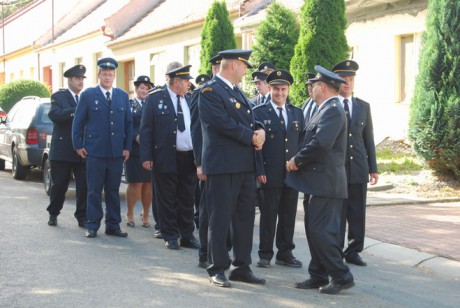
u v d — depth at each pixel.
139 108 9.94
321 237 6.23
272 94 7.54
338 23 14.27
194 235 9.24
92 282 6.51
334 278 6.29
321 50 14.18
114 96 9.07
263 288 6.46
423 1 15.51
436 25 11.88
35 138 13.29
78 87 9.59
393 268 7.36
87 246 8.21
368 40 17.31
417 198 11.24
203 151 6.60
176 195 8.38
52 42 37.22
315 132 6.32
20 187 13.56
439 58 11.75
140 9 30.00
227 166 6.43
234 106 6.49
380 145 16.34
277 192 7.39
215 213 6.51
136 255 7.80
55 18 41.56
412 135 12.23
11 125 15.27
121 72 30.06
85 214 9.46
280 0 19.52
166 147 8.26
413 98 12.23
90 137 8.88
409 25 15.95
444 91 11.71
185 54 24.56
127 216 9.78
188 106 8.52
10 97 30.33
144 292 6.18
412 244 8.09
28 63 41.94
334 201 6.32
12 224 9.50
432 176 12.48
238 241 6.62
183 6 27.06
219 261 6.48
